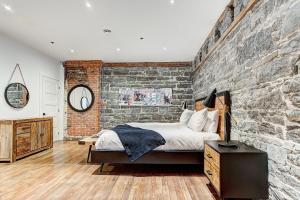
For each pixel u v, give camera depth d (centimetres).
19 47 503
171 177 334
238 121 301
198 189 283
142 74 715
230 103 334
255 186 220
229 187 221
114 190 278
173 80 709
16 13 358
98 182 308
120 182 309
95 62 694
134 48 557
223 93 346
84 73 710
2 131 414
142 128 443
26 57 529
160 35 460
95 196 258
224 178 221
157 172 360
